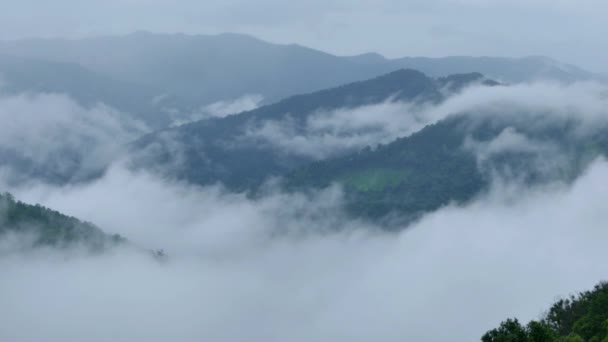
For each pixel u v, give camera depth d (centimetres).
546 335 7006
